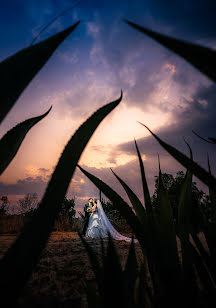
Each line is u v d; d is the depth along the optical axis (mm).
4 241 6062
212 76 179
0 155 458
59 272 2604
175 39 206
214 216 668
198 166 427
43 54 355
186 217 584
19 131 502
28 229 294
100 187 569
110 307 354
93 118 416
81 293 1789
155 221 553
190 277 526
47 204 316
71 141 381
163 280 500
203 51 184
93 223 8797
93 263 466
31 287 1971
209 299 518
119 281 370
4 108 334
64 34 368
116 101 450
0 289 253
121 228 12711
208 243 649
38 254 282
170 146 464
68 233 10133
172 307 479
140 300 459
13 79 339
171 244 542
